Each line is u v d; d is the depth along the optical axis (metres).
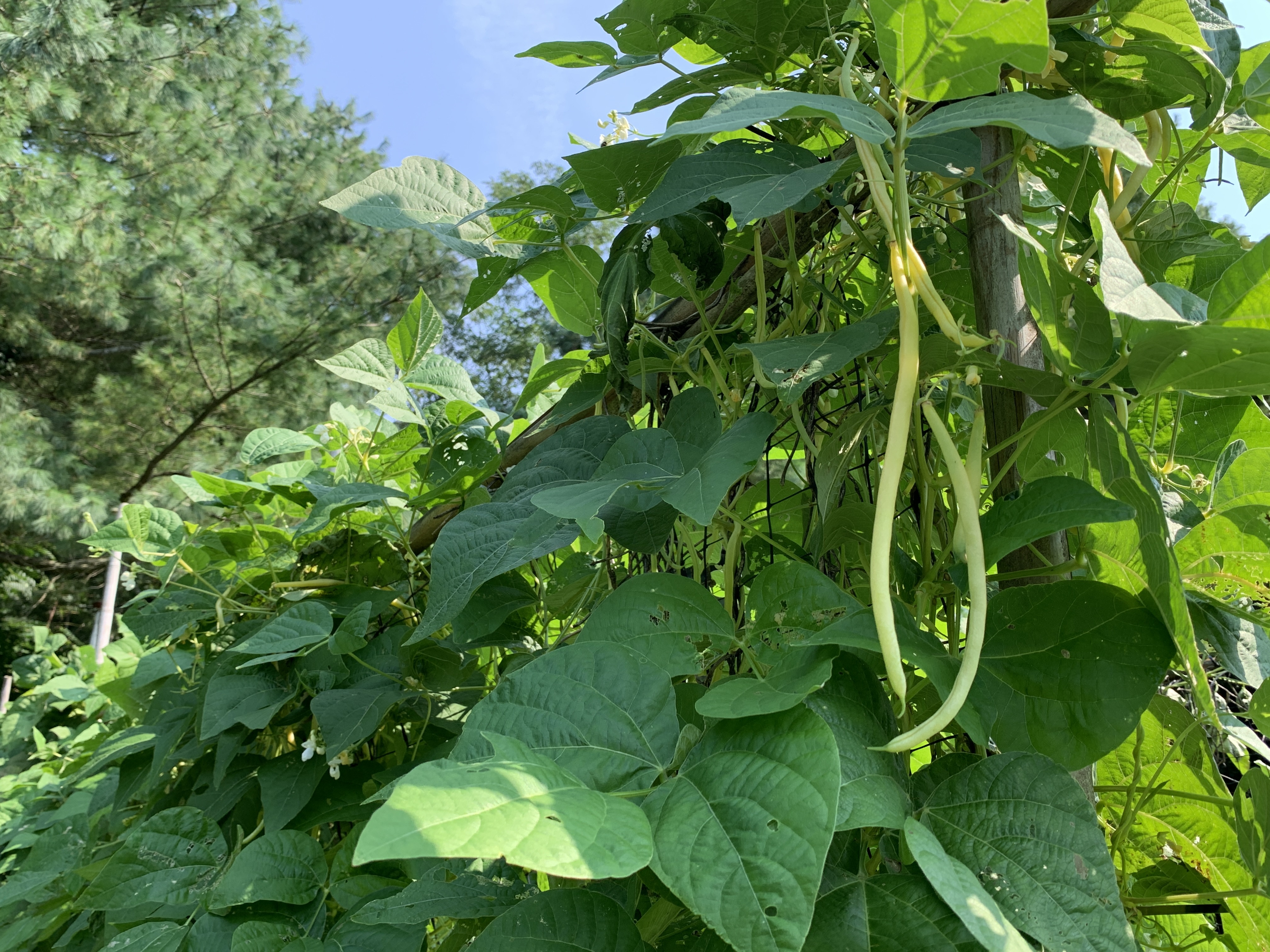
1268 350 0.59
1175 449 1.03
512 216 1.24
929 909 0.61
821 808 0.53
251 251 12.38
